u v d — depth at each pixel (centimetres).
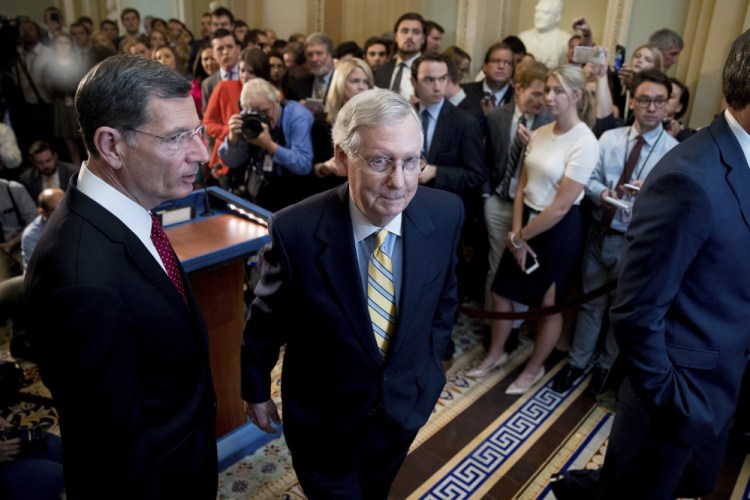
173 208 213
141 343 118
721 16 432
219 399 232
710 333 152
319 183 329
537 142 280
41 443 186
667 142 269
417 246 145
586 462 249
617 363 278
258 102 302
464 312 298
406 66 425
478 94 430
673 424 159
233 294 220
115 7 990
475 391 299
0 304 289
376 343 146
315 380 155
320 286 143
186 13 928
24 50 620
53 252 108
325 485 163
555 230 273
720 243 142
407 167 125
